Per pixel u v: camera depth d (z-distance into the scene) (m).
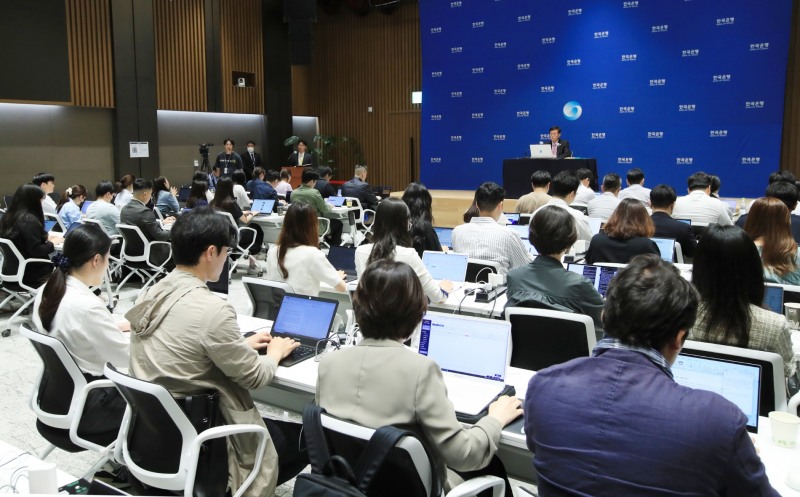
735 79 10.48
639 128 11.26
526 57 12.11
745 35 10.33
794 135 11.03
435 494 1.77
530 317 2.76
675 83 10.91
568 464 1.38
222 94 14.47
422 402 1.78
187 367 2.19
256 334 2.83
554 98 11.94
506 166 9.79
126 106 12.71
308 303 2.97
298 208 3.65
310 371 2.56
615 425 1.34
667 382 1.36
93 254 2.78
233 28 14.60
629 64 11.23
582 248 5.21
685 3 10.69
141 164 13.01
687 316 1.41
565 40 11.73
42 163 11.92
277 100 15.54
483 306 3.63
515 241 4.28
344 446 1.77
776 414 1.92
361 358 1.87
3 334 5.41
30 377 4.52
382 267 1.91
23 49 11.22
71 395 2.58
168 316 2.23
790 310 3.04
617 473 1.32
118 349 2.71
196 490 2.09
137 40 12.76
